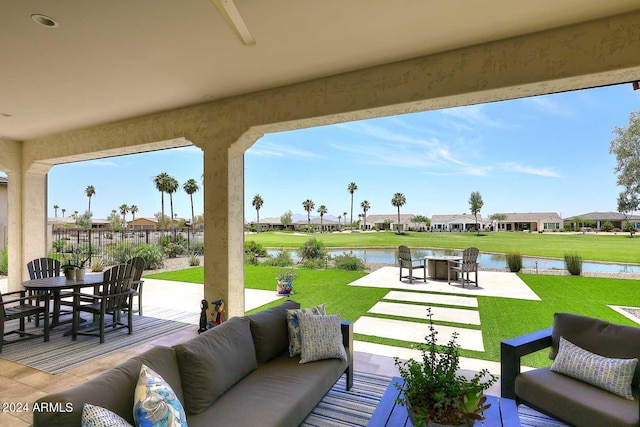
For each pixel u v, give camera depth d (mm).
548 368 2494
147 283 8539
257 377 2348
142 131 5035
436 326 4742
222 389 2066
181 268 11391
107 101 4387
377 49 3102
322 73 3617
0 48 2992
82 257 10070
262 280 8742
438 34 2848
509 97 3197
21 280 6453
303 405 2078
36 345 4145
